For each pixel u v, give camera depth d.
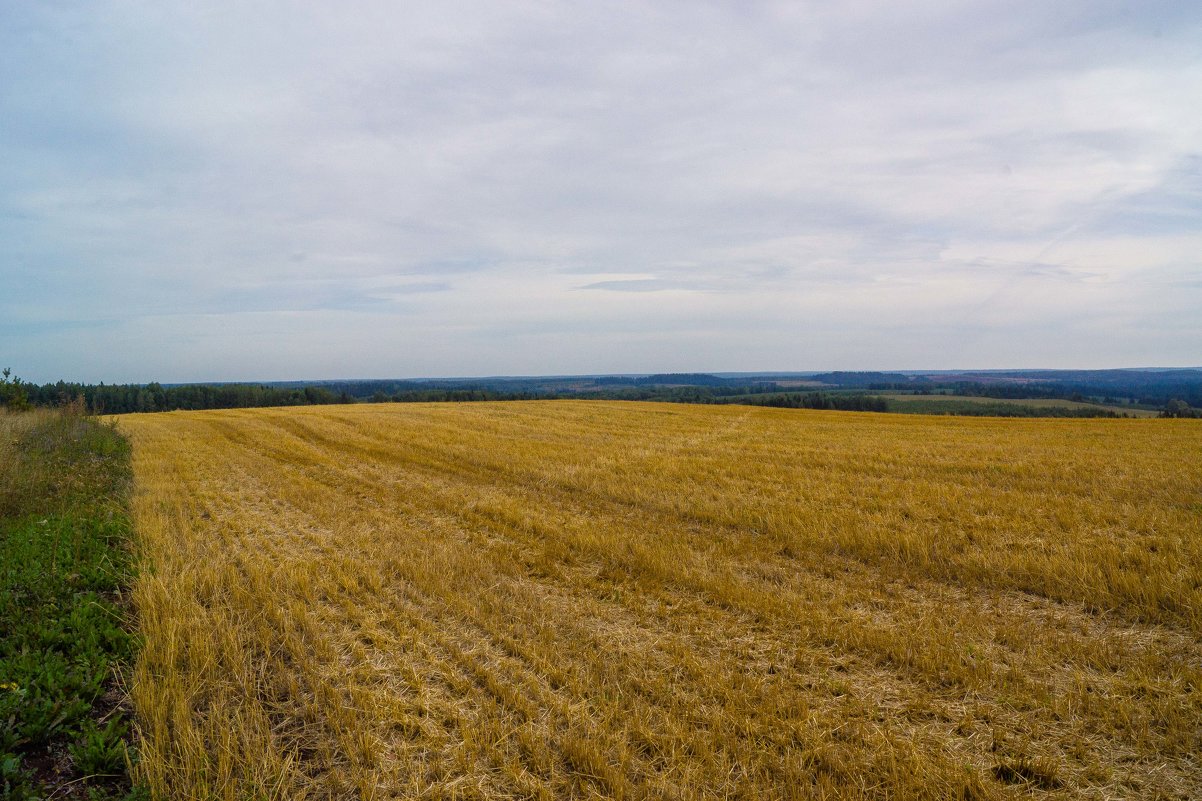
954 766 4.07
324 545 9.09
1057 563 7.78
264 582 7.21
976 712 4.71
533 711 4.62
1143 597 6.73
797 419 36.97
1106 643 5.81
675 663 5.51
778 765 4.05
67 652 5.48
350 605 6.65
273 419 34.00
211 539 9.44
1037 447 21.27
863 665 5.51
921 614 6.67
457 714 4.64
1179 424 34.94
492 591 7.14
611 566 8.33
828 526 9.90
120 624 6.12
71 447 18.00
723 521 10.66
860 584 7.64
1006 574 7.68
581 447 20.66
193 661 5.14
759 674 5.34
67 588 6.79
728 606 6.92
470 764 4.08
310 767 4.12
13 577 6.89
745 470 15.70
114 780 4.00
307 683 5.14
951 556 8.34
